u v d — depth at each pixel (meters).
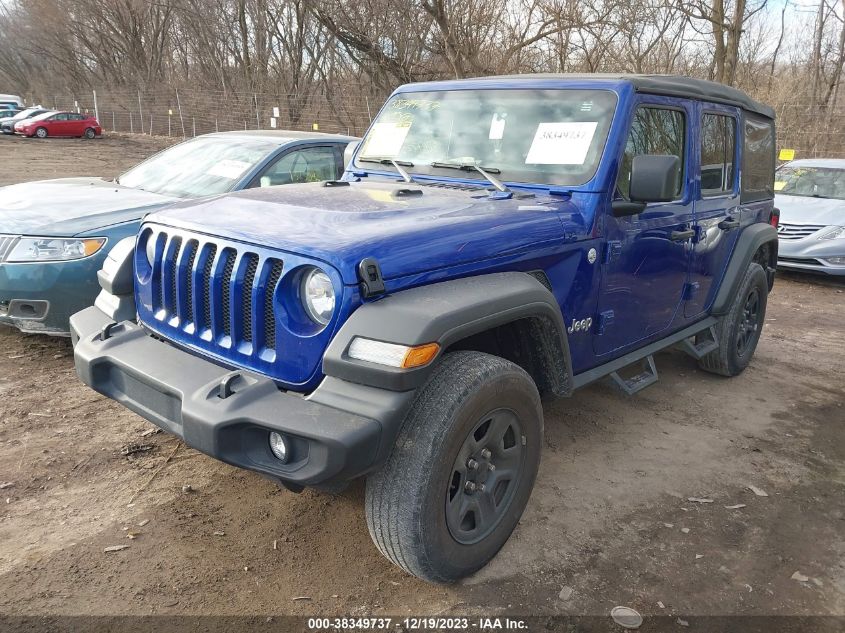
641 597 2.67
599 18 13.77
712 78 15.91
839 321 7.06
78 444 3.59
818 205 9.05
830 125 17.72
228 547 2.84
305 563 2.76
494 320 2.45
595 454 3.85
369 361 2.19
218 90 31.42
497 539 2.73
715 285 4.59
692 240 4.04
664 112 3.64
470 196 3.16
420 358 2.18
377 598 2.59
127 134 36.53
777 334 6.50
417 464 2.29
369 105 19.30
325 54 21.48
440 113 3.80
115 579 2.60
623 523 3.17
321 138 6.05
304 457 2.21
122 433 3.74
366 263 2.26
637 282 3.57
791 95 19.34
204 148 5.98
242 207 2.84
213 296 2.54
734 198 4.58
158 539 2.85
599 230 3.16
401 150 3.86
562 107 3.40
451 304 2.34
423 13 13.87
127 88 41.34
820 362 5.68
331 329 2.28
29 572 2.61
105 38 42.53
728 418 4.44
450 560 2.50
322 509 3.14
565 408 4.47
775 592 2.74
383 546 2.44
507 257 2.73
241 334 2.51
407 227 2.53
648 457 3.84
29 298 4.38
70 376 4.43
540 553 2.91
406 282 2.38
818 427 4.36
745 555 2.97
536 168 3.34
